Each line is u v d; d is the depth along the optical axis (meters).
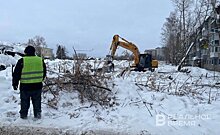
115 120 7.18
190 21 48.62
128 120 7.20
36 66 7.29
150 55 27.44
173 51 60.81
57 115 7.57
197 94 10.43
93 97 8.64
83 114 7.60
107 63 10.85
